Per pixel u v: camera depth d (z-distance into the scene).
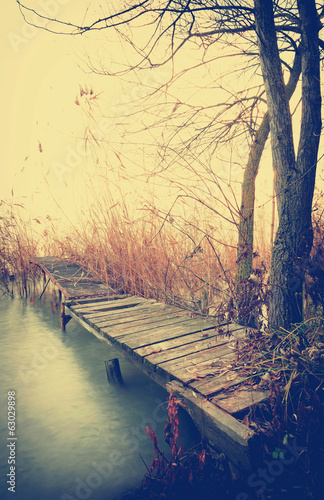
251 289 3.26
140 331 4.18
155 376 3.20
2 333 6.03
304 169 3.04
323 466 2.18
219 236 6.66
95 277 7.65
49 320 6.86
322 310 3.10
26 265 9.30
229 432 2.21
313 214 4.20
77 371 4.61
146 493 2.44
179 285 6.43
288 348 2.83
